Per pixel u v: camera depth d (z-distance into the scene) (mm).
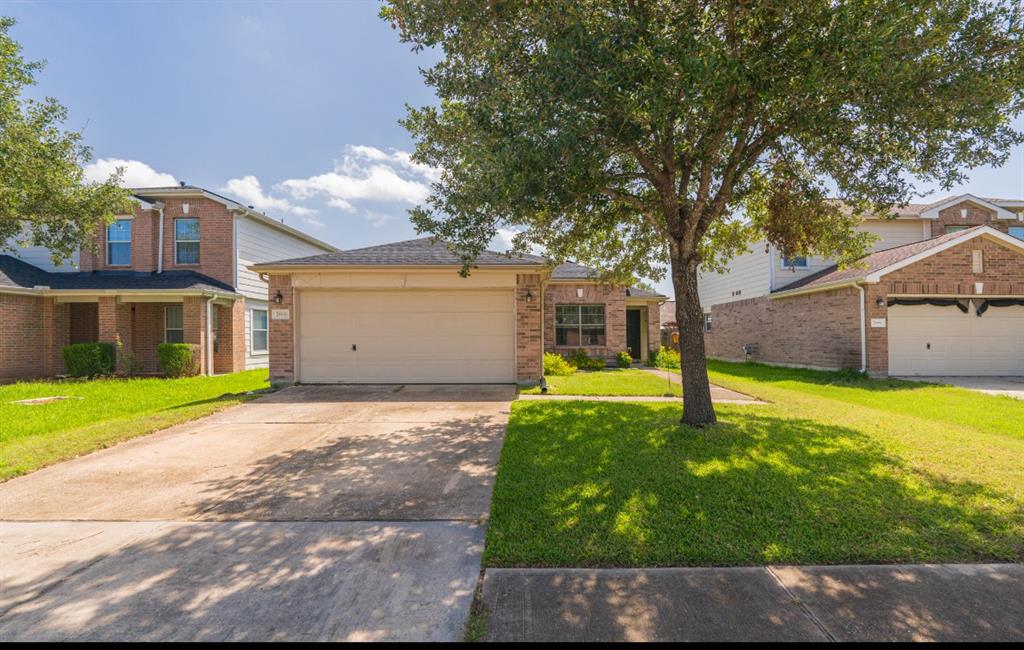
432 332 10672
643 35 4727
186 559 3119
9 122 9711
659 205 7160
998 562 3006
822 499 3885
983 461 4840
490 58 5809
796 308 15602
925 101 4855
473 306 10695
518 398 9039
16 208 10062
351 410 7926
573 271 16688
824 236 7676
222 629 2420
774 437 5738
